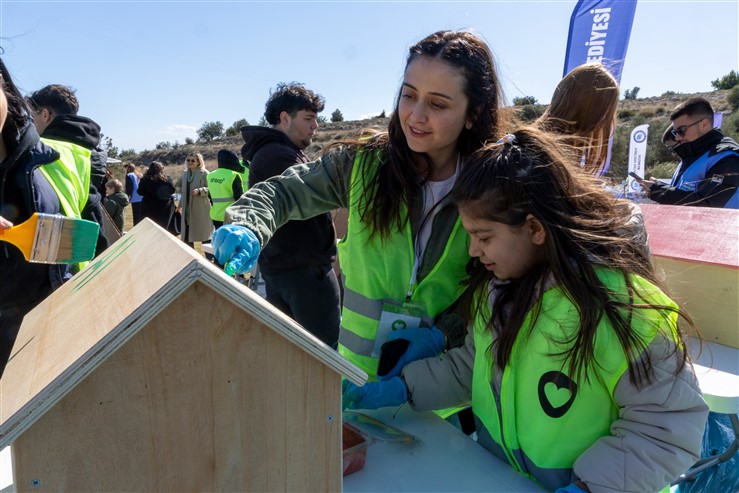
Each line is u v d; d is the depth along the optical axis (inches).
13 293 68.9
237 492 31.0
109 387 27.0
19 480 26.3
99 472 27.7
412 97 49.2
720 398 59.1
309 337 30.0
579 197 41.7
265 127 109.7
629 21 196.1
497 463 45.6
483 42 51.1
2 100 48.4
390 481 42.5
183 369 28.3
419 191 54.1
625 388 38.2
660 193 144.9
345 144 58.7
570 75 73.5
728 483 79.7
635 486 36.9
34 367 30.1
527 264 43.7
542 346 41.3
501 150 42.9
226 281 27.1
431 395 51.1
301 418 31.8
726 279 74.0
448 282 56.9
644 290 39.2
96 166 87.1
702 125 139.6
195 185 286.2
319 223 102.2
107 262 41.0
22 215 67.9
